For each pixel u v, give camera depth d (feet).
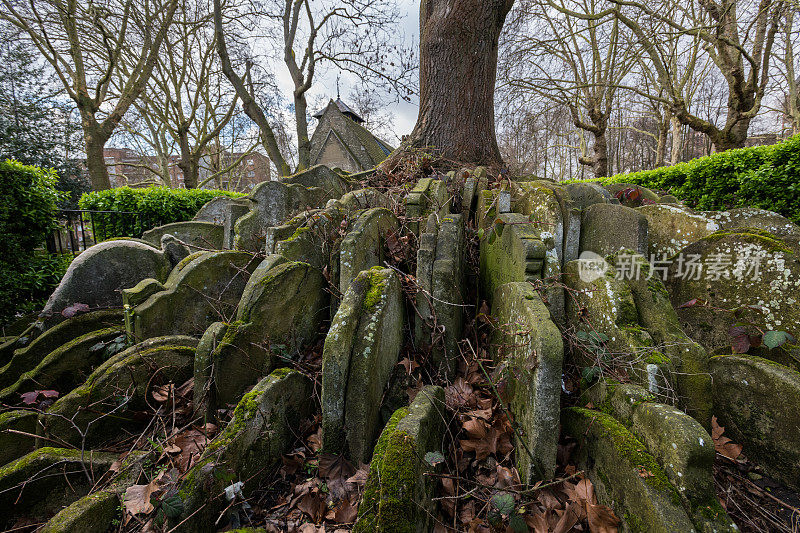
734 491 6.61
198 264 10.50
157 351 8.89
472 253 12.51
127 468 7.06
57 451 7.13
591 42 45.91
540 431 6.24
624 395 6.34
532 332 6.56
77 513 5.76
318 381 8.84
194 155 57.52
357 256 9.62
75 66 37.50
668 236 11.19
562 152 87.30
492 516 5.81
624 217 9.25
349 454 7.29
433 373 9.16
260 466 7.22
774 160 18.85
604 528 5.70
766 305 8.02
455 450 7.09
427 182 13.87
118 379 8.42
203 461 6.25
